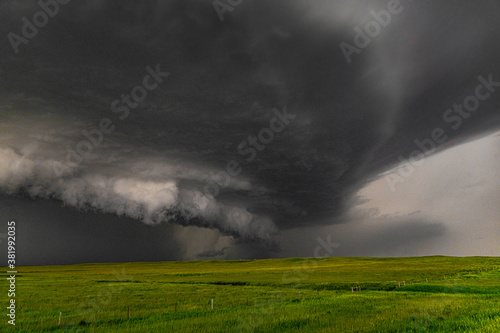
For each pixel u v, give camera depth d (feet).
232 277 224.33
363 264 360.89
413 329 56.65
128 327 66.13
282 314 76.18
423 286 134.31
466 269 238.89
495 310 70.44
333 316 71.82
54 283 186.29
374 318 67.72
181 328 63.41
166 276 248.73
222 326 64.59
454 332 53.72
